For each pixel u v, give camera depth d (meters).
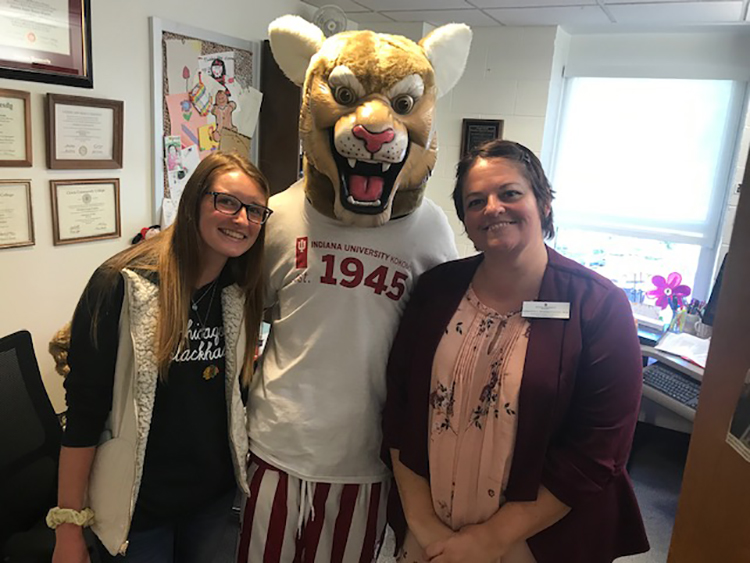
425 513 1.26
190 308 1.22
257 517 1.41
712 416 0.77
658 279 3.19
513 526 1.16
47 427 1.49
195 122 2.64
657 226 3.62
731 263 0.75
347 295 1.36
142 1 2.32
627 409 1.16
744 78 3.26
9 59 1.90
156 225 2.54
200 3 2.57
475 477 1.21
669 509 2.55
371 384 1.38
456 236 3.80
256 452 1.42
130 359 1.17
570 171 3.80
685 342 2.63
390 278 1.39
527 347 1.17
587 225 3.80
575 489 1.15
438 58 1.42
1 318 2.04
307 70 1.38
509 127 3.53
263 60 2.94
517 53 3.42
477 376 1.20
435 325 1.27
